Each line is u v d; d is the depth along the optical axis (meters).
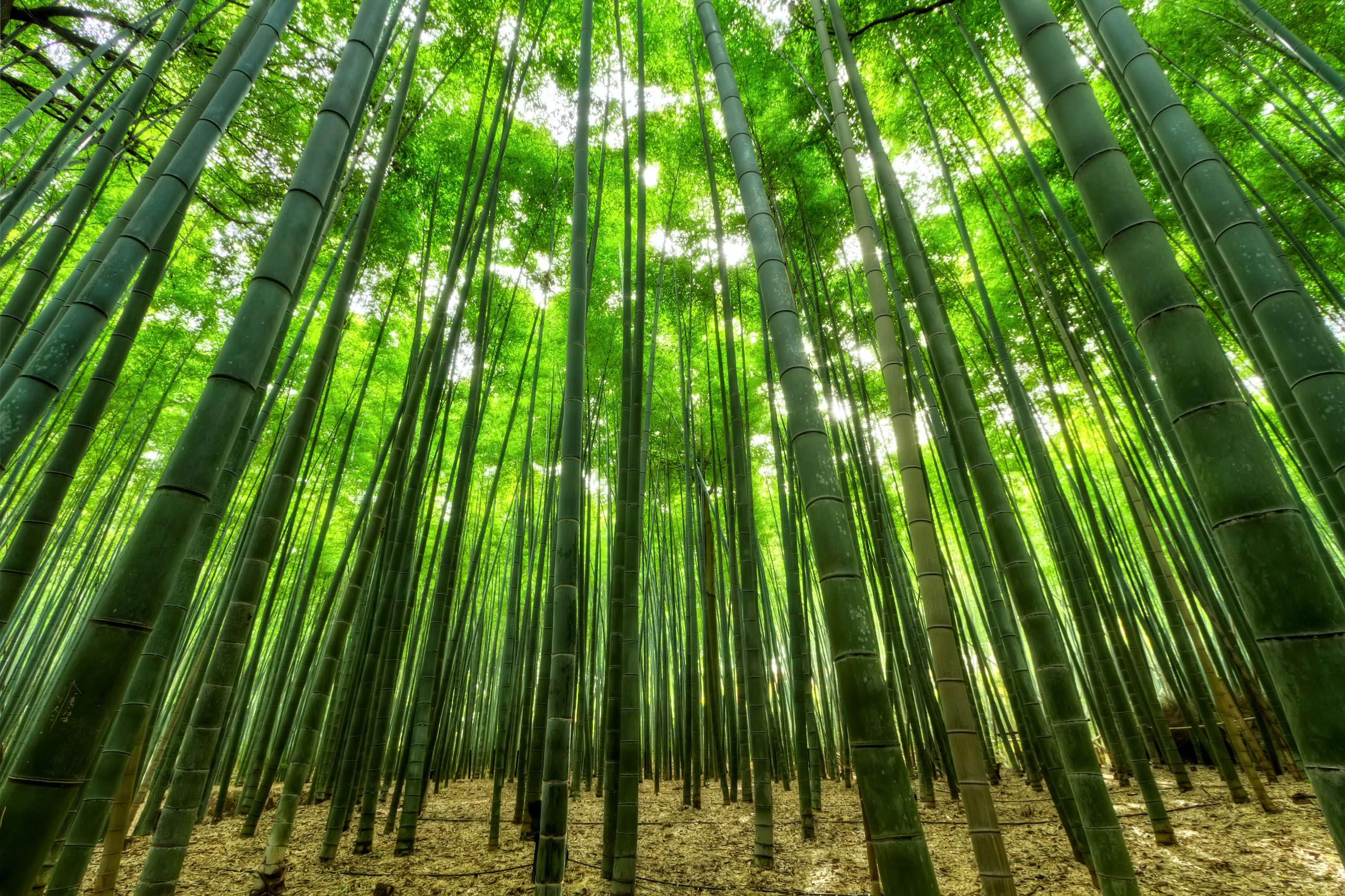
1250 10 4.06
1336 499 3.32
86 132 4.16
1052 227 6.17
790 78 5.99
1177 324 1.25
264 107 5.91
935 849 3.91
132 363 7.77
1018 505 8.96
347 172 3.41
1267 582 1.10
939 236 7.09
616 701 3.46
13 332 2.92
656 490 8.02
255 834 4.71
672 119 6.55
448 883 3.52
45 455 7.52
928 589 2.32
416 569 4.92
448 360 4.32
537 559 6.79
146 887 2.15
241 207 6.77
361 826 4.06
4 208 3.61
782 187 6.10
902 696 5.48
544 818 2.49
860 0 5.56
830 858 3.78
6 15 4.44
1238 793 4.56
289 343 7.34
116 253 2.01
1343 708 1.00
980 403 7.79
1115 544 6.33
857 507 5.06
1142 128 3.65
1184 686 6.69
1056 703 2.40
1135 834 4.00
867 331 6.61
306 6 5.59
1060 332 5.11
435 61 5.81
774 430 4.27
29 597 7.64
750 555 3.87
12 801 1.08
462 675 8.57
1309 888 2.94
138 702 2.22
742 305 6.66
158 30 5.34
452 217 6.36
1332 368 1.40
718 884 3.44
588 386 7.09
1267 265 1.49
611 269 7.64
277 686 5.57
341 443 8.76
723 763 5.69
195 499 1.30
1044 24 1.56
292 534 6.02
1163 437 5.77
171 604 2.37
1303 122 5.26
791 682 7.15
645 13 6.23
